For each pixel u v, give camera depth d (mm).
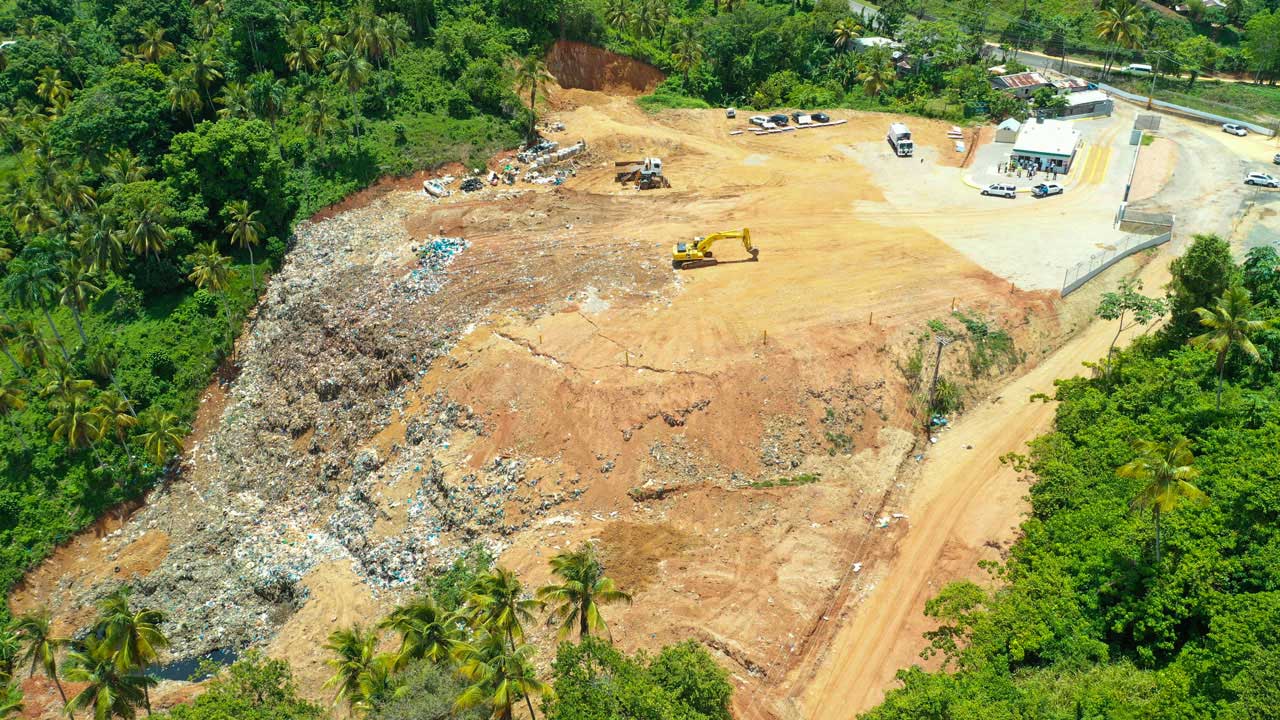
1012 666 65000
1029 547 72312
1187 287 86625
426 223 114625
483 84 136875
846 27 160125
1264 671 56031
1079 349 96562
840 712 65062
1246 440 73312
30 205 111188
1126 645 66438
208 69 127500
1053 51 177000
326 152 124125
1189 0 183875
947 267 104438
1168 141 136500
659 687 56969
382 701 55406
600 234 111625
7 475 94375
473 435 84562
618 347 89625
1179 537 66625
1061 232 111625
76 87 144250
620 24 159625
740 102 155625
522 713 64750
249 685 64250
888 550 76500
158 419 95125
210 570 86438
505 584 58062
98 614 84938
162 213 107250
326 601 78812
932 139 137625
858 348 90812
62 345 100625
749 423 84375
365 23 131625
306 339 101000
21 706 77375
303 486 91500
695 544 76750
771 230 112312
